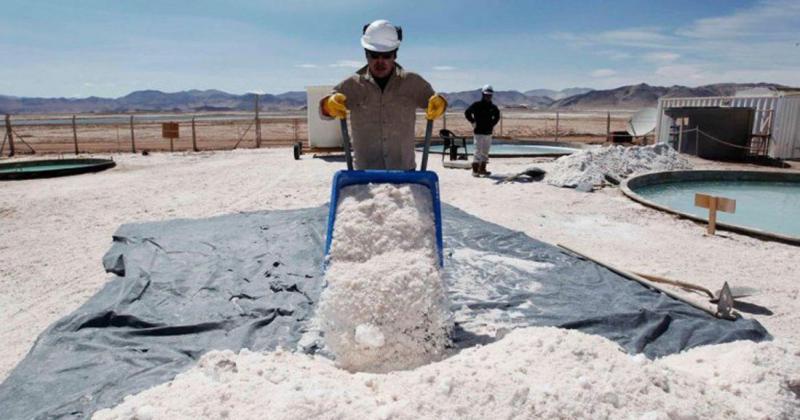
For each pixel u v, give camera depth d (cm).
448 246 656
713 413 265
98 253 693
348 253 382
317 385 284
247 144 2795
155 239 687
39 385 343
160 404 270
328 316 356
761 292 494
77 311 459
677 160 1412
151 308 471
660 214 902
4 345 439
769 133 1730
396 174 418
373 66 430
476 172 1358
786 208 1062
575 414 250
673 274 592
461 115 7794
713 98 1931
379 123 450
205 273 555
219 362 307
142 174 1460
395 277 356
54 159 1733
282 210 865
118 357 383
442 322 362
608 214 905
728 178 1341
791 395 292
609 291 516
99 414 272
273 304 472
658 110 2125
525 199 1033
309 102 1931
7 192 1164
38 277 605
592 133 3831
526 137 3300
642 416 248
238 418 252
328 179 1316
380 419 245
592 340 320
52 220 889
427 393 263
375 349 338
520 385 264
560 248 661
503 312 467
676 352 403
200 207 984
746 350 333
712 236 761
